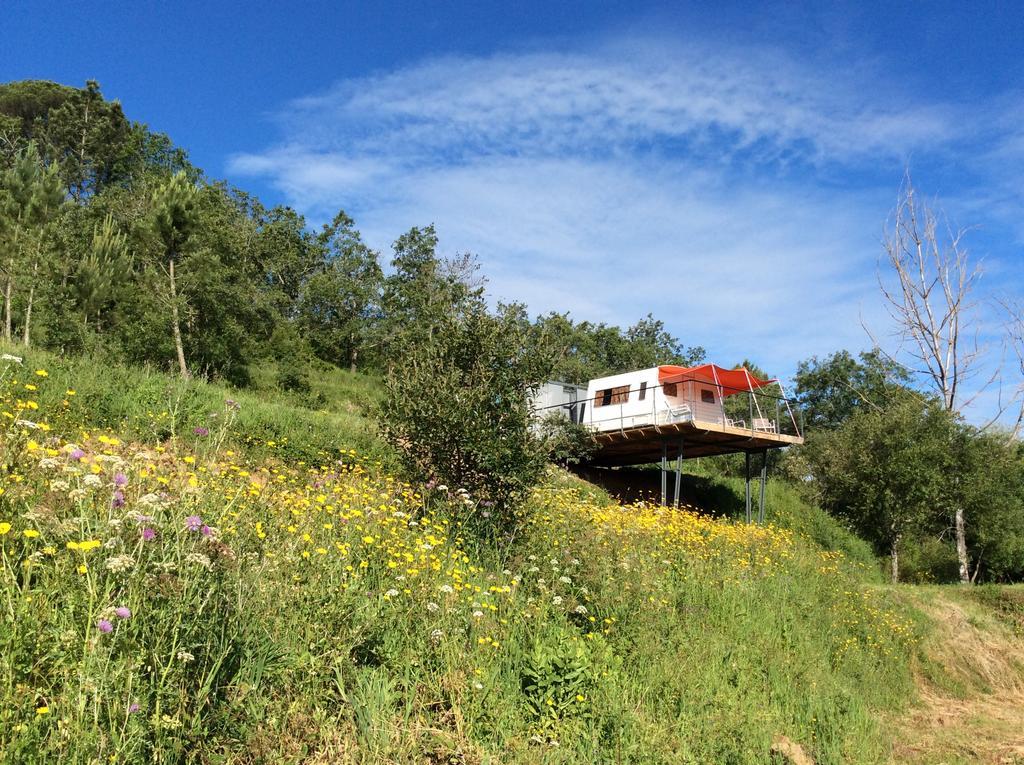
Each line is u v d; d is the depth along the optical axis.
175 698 3.72
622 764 5.79
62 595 3.76
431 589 6.45
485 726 5.41
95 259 22.39
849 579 16.36
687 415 23.20
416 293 43.19
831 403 45.91
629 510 15.48
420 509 9.47
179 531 4.38
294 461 12.25
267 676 4.64
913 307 28.09
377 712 4.83
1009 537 26.86
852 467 25.59
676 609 9.76
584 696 6.29
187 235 26.12
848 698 9.65
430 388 10.43
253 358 30.75
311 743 4.46
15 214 22.78
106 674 3.39
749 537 16.12
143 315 24.20
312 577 5.68
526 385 10.64
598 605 8.50
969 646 15.62
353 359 46.38
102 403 11.37
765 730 7.45
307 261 53.94
